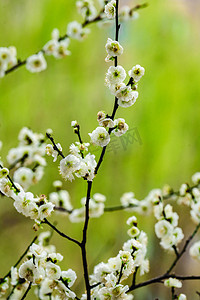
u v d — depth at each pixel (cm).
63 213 182
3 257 323
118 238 304
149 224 307
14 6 285
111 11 138
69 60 316
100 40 327
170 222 155
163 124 311
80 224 305
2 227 330
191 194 166
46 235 165
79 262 300
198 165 308
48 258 138
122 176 307
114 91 136
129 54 336
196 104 316
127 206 183
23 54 283
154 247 307
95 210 180
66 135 301
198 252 157
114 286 136
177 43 337
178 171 311
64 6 297
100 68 328
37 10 293
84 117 311
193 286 333
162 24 338
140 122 314
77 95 316
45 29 287
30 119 298
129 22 319
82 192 294
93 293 143
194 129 312
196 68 327
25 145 180
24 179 174
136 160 308
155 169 307
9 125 287
